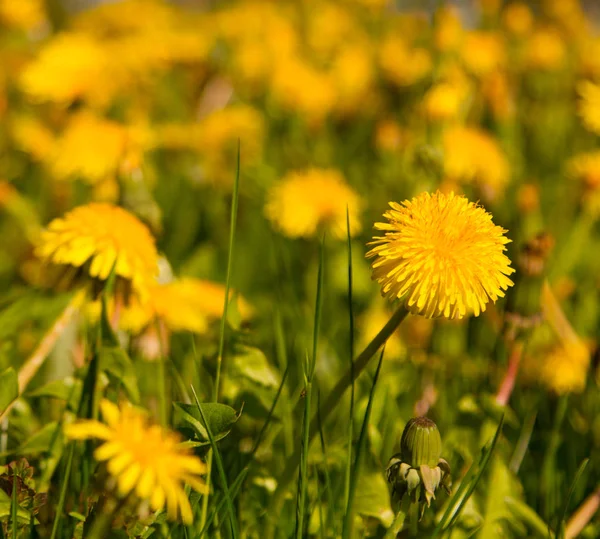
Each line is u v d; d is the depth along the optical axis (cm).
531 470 76
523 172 133
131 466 60
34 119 132
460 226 64
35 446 69
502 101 127
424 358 80
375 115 141
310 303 98
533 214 108
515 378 78
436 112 99
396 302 69
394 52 141
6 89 141
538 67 155
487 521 69
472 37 131
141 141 92
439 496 71
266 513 68
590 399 78
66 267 71
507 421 75
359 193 122
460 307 63
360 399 73
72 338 76
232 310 73
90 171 89
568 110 149
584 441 76
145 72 140
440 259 63
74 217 70
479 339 85
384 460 72
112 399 70
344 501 67
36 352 72
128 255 70
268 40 170
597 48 144
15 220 115
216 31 183
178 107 151
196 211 119
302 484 65
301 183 95
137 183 79
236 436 72
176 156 123
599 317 93
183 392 72
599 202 105
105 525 62
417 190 97
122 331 76
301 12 217
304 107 142
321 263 67
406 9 202
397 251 63
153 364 74
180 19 212
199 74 151
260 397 72
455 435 73
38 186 128
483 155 100
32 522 65
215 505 67
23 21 159
